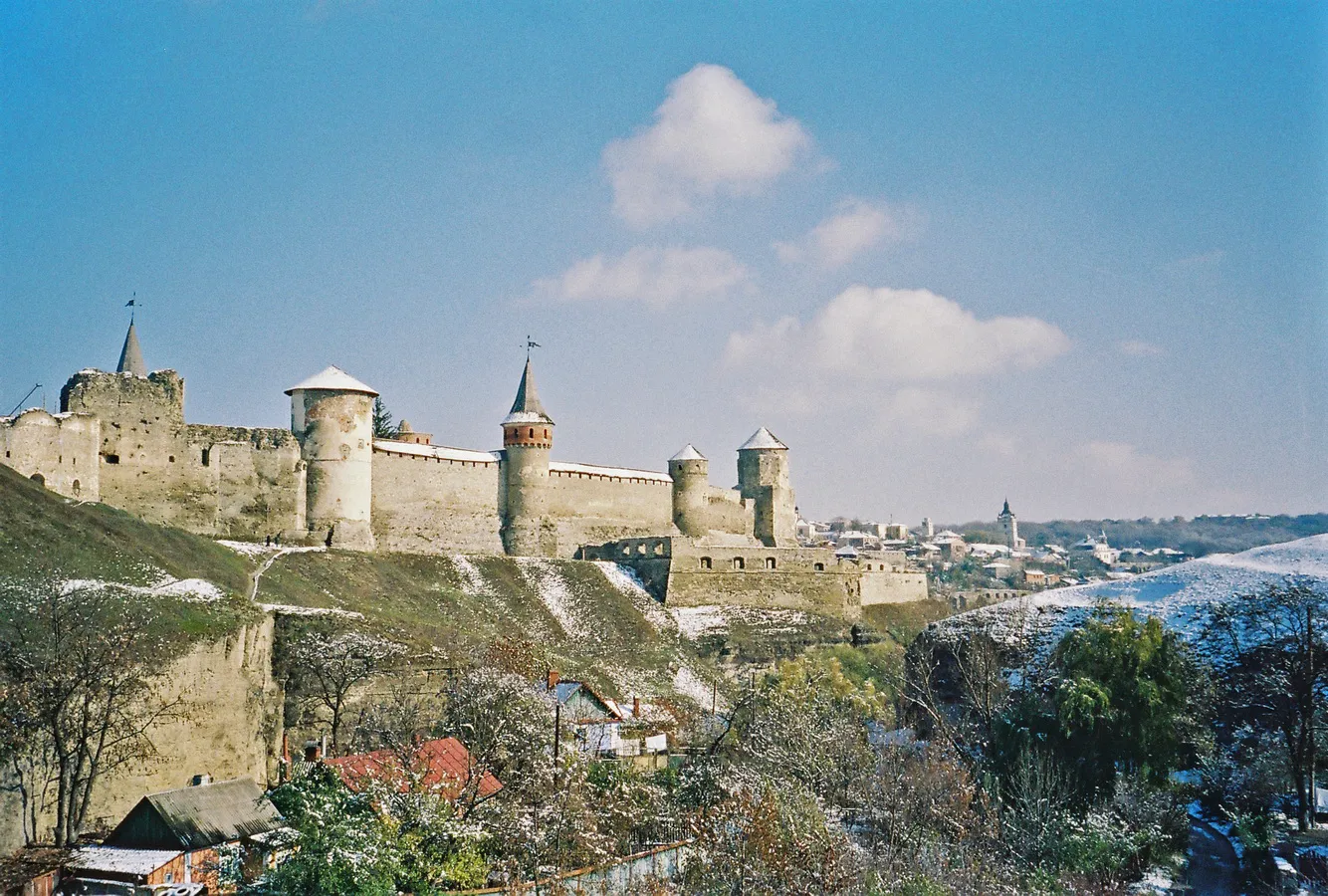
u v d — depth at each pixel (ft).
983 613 298.76
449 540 399.65
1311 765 217.77
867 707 287.69
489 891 153.48
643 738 247.70
